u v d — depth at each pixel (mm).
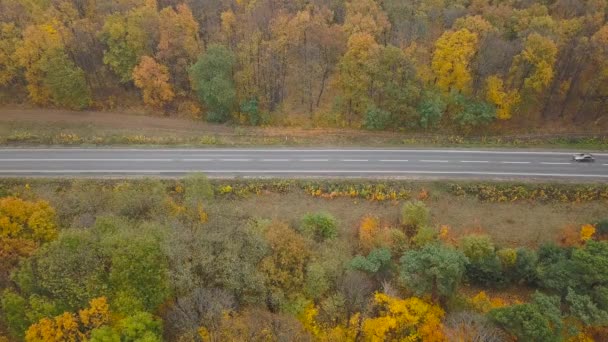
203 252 42656
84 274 37906
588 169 68812
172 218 50938
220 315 37594
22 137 74500
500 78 74688
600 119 78375
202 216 53219
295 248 45719
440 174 68250
